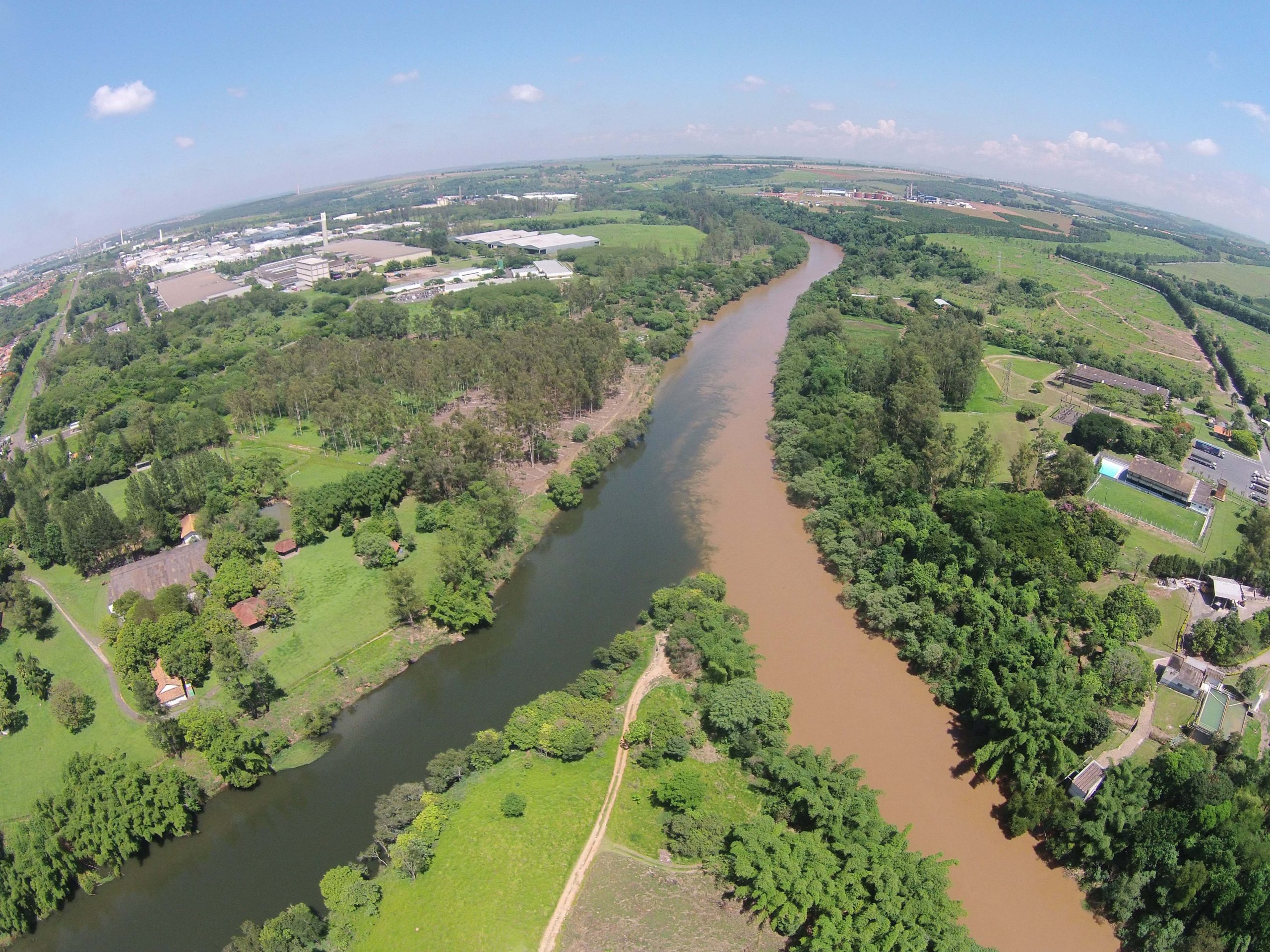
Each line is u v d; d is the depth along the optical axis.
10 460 194.12
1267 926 64.94
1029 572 119.25
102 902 82.56
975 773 93.81
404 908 76.44
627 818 86.81
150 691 101.56
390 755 99.69
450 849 81.88
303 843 87.31
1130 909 74.38
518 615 128.88
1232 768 83.25
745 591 133.38
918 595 121.31
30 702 108.44
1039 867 82.31
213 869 84.94
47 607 129.12
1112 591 117.25
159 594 119.69
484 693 110.69
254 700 104.88
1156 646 110.00
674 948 71.88
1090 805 82.38
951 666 105.94
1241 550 123.00
